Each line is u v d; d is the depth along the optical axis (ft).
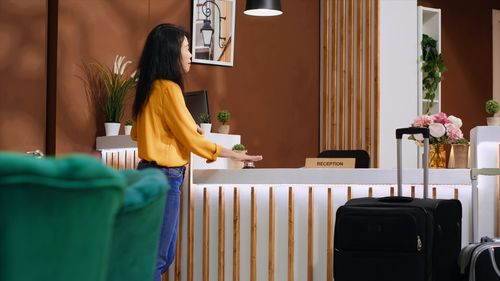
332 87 24.75
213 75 22.97
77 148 20.25
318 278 14.38
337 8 24.75
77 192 2.49
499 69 29.81
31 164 2.39
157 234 3.35
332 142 24.68
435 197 13.73
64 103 20.12
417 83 24.39
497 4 29.91
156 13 21.77
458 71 28.84
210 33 22.74
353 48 24.13
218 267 15.08
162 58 12.18
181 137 12.04
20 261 2.47
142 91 12.23
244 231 14.90
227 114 17.47
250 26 23.90
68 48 20.22
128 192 2.94
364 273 11.54
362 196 14.02
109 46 20.89
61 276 2.54
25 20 19.77
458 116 28.81
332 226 14.25
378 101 23.24
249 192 14.89
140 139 12.25
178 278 15.42
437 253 11.73
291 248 14.49
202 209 15.20
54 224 2.50
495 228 13.91
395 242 11.39
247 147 23.67
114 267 3.00
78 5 20.40
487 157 13.84
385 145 23.35
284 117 24.44
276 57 24.35
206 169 14.89
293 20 24.73
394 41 23.66
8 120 19.52
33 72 19.84
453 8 28.81
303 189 14.47
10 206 2.42
